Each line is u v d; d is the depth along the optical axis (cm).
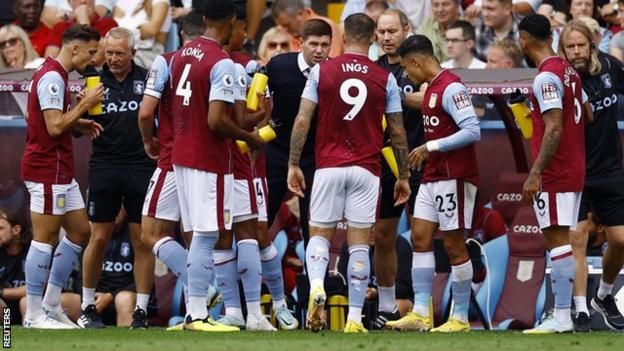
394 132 2869
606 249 3147
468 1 4388
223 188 2752
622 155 3444
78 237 3081
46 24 4288
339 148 2823
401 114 2869
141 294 3147
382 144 3011
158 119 2942
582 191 2989
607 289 3184
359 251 2839
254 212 2944
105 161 3192
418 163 2909
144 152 3197
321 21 3181
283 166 3241
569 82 2827
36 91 2998
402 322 2980
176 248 2889
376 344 2453
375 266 3167
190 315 2806
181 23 3209
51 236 3036
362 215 2831
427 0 4322
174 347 2362
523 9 4200
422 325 2977
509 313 3244
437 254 3303
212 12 2747
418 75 2934
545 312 3225
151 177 3156
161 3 4222
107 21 4216
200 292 2791
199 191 2744
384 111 2867
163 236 2922
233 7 2761
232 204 2772
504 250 3291
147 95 2880
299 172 2831
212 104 2698
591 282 3269
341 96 2809
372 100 2827
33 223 3034
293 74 3192
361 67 2831
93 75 3150
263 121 3017
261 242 3077
